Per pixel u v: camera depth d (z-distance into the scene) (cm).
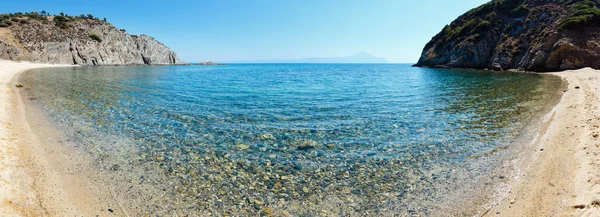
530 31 6091
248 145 1059
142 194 699
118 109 1650
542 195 654
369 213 634
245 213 632
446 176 802
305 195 712
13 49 6538
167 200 676
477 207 642
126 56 10081
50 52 7412
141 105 1800
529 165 838
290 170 852
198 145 1052
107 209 632
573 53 4653
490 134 1177
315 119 1463
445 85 3167
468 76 4484
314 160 924
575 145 927
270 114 1577
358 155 965
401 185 757
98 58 8694
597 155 799
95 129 1224
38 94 2078
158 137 1135
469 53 6962
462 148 1020
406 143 1083
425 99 2142
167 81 3634
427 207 652
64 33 8225
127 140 1090
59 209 616
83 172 805
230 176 809
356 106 1842
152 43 11731
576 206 578
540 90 2462
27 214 572
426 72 6200
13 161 804
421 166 873
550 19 5862
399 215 624
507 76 4338
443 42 8162
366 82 3731
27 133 1105
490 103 1903
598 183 643
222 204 666
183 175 807
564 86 2609
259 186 755
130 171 823
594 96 1758
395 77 4734
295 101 2038
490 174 802
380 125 1348
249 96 2284
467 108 1750
